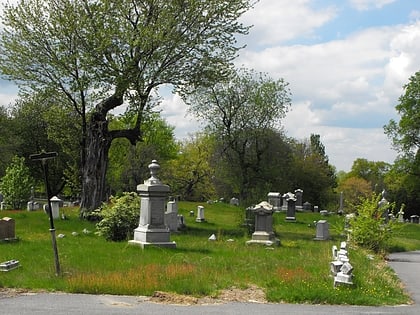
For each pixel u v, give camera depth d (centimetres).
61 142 4269
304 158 7856
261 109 6159
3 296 1177
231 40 3241
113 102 3172
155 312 1056
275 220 4191
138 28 3050
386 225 2641
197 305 1141
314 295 1237
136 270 1434
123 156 6462
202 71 3192
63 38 3083
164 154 8194
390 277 1658
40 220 3012
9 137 6494
